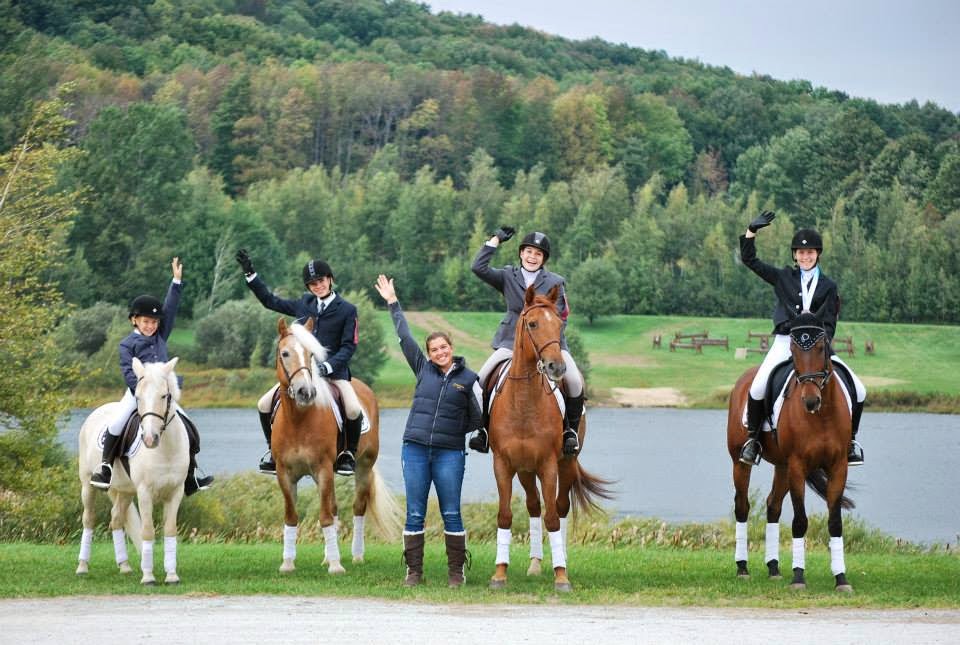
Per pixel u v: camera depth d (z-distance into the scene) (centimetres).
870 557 1548
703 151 18350
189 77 17362
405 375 8469
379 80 17800
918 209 13512
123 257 9975
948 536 2583
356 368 7712
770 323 11769
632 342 11006
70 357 5797
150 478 1172
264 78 17238
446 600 1060
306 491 2150
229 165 15925
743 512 1288
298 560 1388
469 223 14062
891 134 18412
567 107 17738
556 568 1128
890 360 10069
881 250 12656
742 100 19512
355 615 973
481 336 10738
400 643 840
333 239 13188
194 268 10056
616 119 18150
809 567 1380
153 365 1162
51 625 923
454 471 1170
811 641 854
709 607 1036
